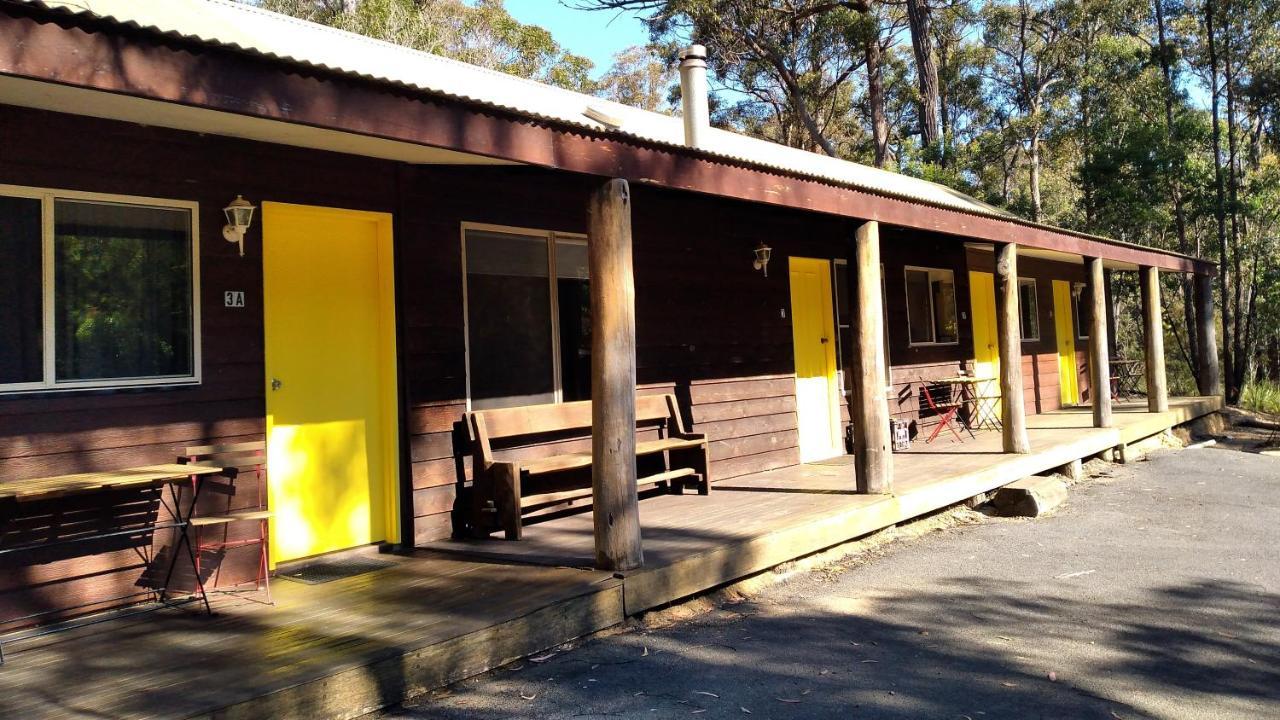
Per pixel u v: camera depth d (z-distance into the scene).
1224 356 20.09
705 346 8.44
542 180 6.89
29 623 4.25
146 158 4.80
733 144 9.95
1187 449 13.19
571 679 4.11
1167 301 26.28
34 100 4.14
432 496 6.07
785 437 9.38
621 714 3.73
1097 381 11.91
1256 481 10.22
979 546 7.10
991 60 30.81
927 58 23.80
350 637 4.00
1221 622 5.12
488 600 4.57
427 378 6.09
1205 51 23.52
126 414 4.67
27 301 4.39
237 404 5.16
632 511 5.09
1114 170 20.48
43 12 2.97
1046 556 6.74
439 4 20.00
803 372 9.89
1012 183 33.31
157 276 4.88
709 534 5.91
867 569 6.40
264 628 4.18
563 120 4.69
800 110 26.75
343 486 5.78
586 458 6.54
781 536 5.95
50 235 4.47
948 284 12.61
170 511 4.75
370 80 3.87
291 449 5.51
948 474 8.37
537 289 7.02
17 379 4.35
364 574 5.25
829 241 10.36
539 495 6.23
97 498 4.52
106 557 4.53
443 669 3.96
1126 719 3.77
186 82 3.34
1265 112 22.81
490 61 20.70
